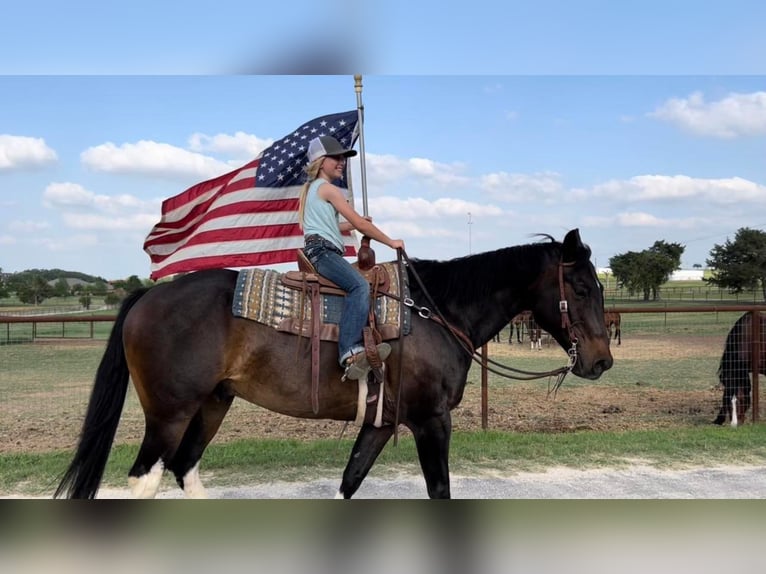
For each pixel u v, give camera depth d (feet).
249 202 20.90
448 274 13.44
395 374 12.25
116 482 17.51
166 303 11.84
